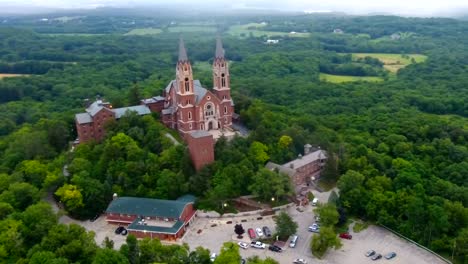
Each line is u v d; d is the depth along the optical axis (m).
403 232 184.00
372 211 193.25
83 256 155.25
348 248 177.00
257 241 177.75
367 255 171.12
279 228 177.62
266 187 198.12
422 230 182.88
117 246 174.88
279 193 197.50
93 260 151.00
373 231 189.25
